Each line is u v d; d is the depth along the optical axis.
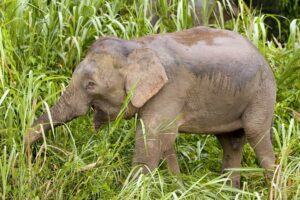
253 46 10.16
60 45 11.49
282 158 9.40
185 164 10.82
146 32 11.82
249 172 10.79
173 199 9.53
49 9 11.80
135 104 9.48
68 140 10.53
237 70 9.84
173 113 9.68
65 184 9.51
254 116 10.09
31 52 11.14
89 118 10.88
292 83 12.21
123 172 10.05
